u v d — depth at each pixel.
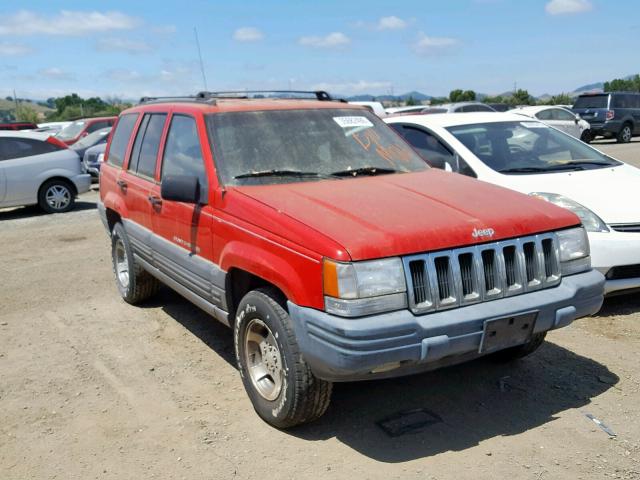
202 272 4.57
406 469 3.49
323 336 3.38
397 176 4.65
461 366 4.80
